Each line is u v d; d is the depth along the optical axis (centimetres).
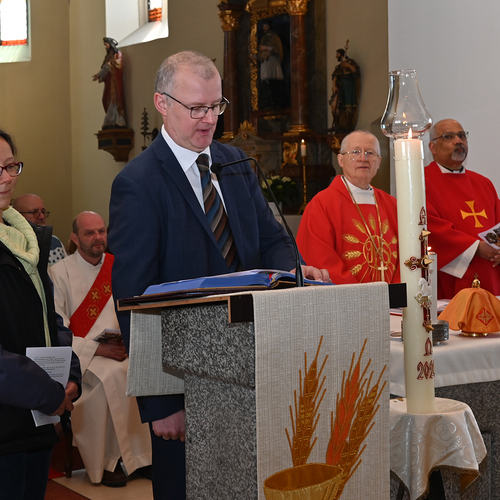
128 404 379
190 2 1087
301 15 918
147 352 154
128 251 185
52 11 1266
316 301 119
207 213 197
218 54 1050
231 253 199
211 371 122
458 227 420
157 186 191
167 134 199
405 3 476
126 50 1174
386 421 130
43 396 170
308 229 378
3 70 1238
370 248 381
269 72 961
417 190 149
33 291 190
